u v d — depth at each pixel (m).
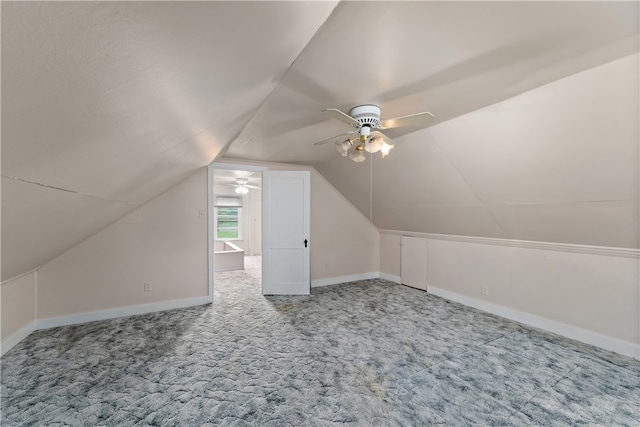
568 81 1.68
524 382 2.03
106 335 2.73
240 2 0.56
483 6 1.08
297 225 4.23
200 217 3.69
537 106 1.90
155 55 0.58
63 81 0.51
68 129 0.70
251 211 8.30
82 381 2.00
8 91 0.45
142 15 0.44
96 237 3.10
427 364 2.26
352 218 5.04
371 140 2.14
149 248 3.38
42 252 2.15
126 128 0.90
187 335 2.75
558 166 2.14
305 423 1.63
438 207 3.59
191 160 2.39
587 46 1.36
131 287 3.28
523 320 3.14
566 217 2.51
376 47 1.37
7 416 1.67
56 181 1.01
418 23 1.19
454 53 1.43
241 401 1.81
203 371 2.13
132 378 2.04
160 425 1.61
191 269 3.64
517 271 3.21
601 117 1.71
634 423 1.64
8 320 2.41
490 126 2.23
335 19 1.15
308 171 4.22
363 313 3.41
